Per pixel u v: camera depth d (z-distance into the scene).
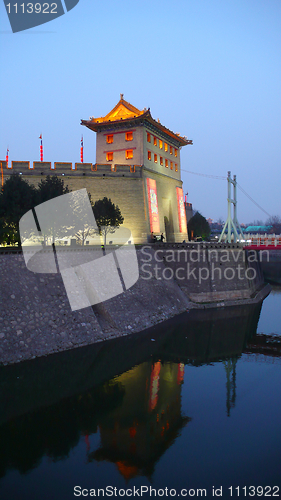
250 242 55.53
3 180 52.34
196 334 36.47
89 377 25.64
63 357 27.61
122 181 57.78
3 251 29.86
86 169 56.59
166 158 68.06
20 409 21.22
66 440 18.36
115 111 62.12
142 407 21.78
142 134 58.81
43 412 21.00
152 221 59.94
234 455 17.17
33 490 14.78
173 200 69.44
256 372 27.83
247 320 42.31
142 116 56.75
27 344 26.77
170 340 34.41
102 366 27.44
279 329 39.62
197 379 26.33
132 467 16.30
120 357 29.52
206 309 46.81
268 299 56.25
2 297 27.47
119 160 61.03
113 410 21.38
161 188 65.25
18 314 27.61
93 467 16.41
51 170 55.00
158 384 25.14
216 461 16.75
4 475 15.79
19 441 18.23
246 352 32.28
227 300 50.25
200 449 17.81
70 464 16.50
